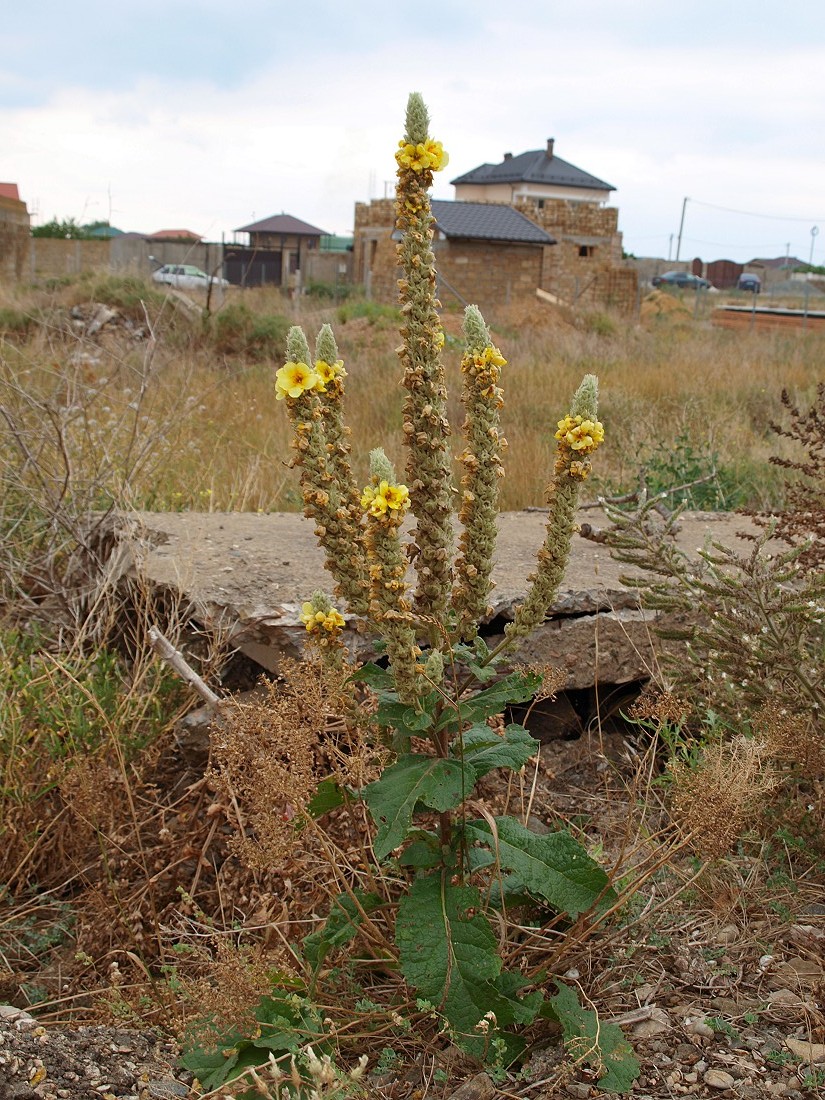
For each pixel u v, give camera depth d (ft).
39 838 13.25
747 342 79.87
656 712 12.34
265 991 9.43
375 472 8.86
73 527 19.15
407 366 9.12
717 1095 9.02
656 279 245.86
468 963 9.15
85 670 15.56
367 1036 9.79
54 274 122.62
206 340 58.34
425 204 8.83
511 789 13.96
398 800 9.08
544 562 9.68
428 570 9.50
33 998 11.82
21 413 22.27
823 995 9.87
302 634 14.99
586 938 10.87
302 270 163.22
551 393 44.39
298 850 11.65
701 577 15.24
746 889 11.64
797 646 13.01
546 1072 9.30
